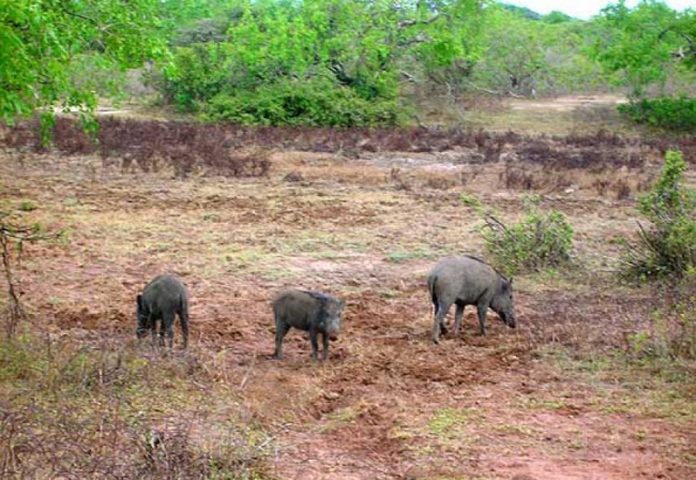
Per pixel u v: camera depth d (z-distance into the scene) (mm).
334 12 42812
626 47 41531
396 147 31641
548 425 8430
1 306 11547
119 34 11945
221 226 17719
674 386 9469
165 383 8828
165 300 9844
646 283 13844
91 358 9195
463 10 43469
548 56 54031
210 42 42906
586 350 10633
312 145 31391
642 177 25609
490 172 26250
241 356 10211
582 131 40219
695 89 49031
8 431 6809
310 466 7395
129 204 19609
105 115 38375
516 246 15023
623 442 8039
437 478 7230
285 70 41969
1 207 18406
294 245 16266
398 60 46250
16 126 30719
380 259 15492
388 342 10992
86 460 6590
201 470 6785
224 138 31828
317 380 9492
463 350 10711
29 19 9273
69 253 15008
